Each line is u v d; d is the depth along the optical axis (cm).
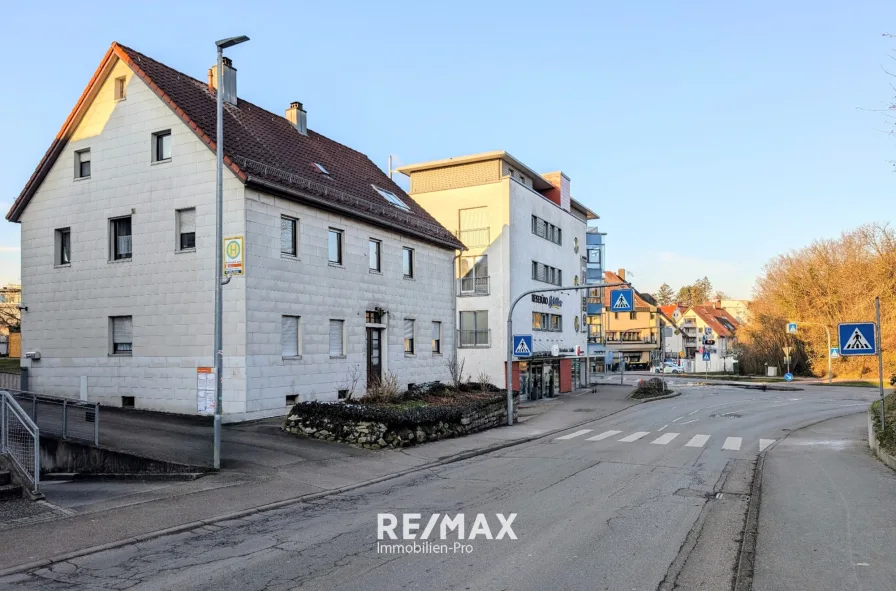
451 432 2002
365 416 1695
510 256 3756
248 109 2419
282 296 1991
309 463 1429
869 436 1792
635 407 3447
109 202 2130
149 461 1350
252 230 1892
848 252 6300
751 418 2812
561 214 4609
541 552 787
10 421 1173
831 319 6219
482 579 687
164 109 2031
